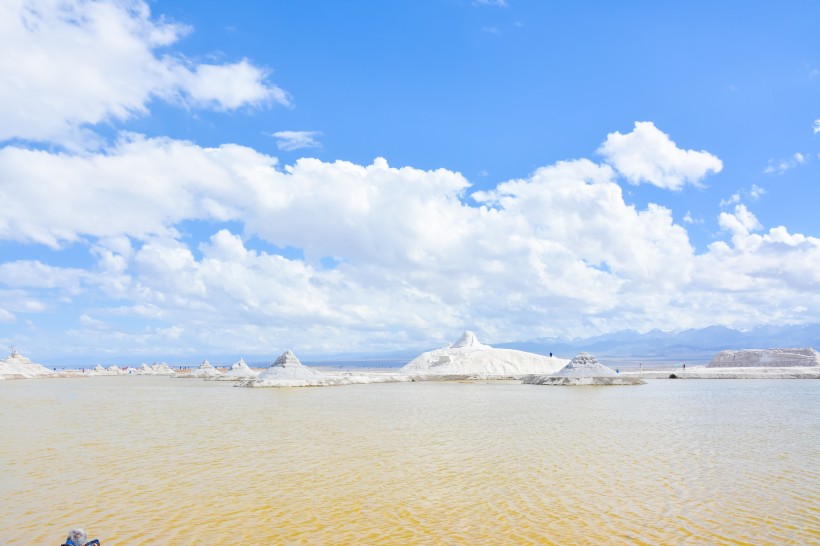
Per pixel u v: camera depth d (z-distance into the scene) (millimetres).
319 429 32969
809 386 72250
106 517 15531
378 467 21781
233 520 15227
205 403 53406
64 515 15719
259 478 20031
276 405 50375
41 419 39500
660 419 36625
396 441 28141
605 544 13250
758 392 61625
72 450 26031
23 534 14148
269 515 15664
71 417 40844
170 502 16969
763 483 18734
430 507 16328
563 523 14781
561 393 62844
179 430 32938
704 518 15070
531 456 23812
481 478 19812
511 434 30234
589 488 18281
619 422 35188
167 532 14297
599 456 23688
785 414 39188
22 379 128375
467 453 24656
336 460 23234
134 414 42875
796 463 21969
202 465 22359
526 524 14742
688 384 77875
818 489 17891
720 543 13273
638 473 20375
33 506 16609
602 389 69312
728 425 33344
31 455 24766
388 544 13406
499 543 13391
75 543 12359
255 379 85000
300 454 24656
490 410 43625
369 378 93250
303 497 17484
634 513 15570
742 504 16312
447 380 98688
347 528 14570
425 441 28078
